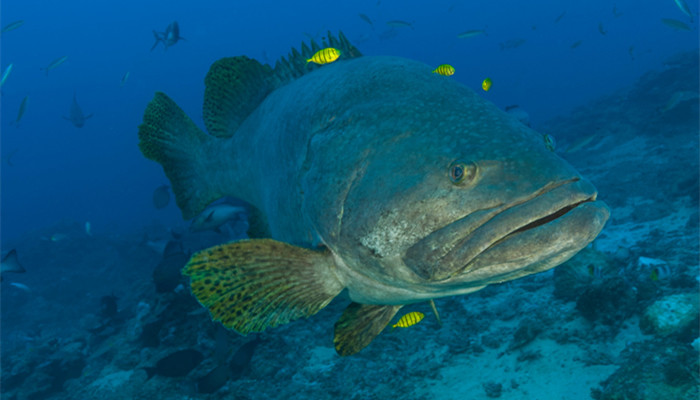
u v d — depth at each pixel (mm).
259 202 3912
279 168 3396
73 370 10820
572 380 5820
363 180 2516
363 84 2871
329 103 2986
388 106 2643
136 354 10023
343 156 2674
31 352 12109
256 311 2680
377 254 2451
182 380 8211
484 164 2189
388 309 3084
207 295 2520
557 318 7047
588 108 27484
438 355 7477
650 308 6211
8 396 10258
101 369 10352
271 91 3938
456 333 7973
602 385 5441
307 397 7102
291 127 3283
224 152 4184
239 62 4059
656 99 21734
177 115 4461
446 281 2379
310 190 2844
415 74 2770
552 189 2088
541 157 2166
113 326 12586
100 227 47094
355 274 2709
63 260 23031
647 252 9422
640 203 13469
